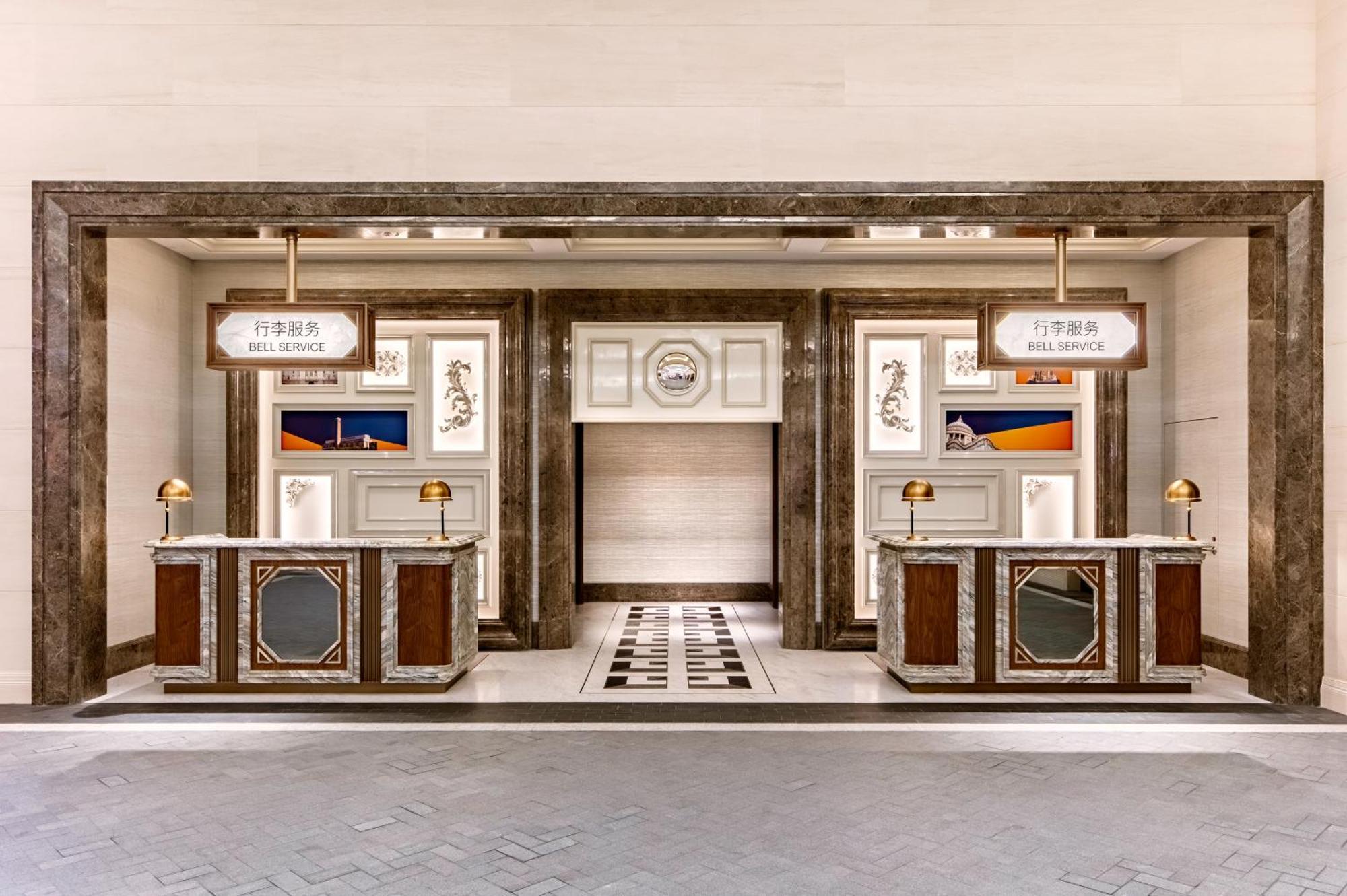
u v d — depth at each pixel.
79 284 6.02
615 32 6.09
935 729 5.36
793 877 3.36
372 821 3.90
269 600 6.26
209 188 6.02
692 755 4.84
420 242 7.75
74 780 4.43
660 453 10.78
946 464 8.23
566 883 3.31
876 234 6.30
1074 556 6.30
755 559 10.74
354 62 6.08
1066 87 6.05
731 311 8.03
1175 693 6.31
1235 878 3.35
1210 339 7.34
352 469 8.23
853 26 6.08
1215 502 7.29
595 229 6.18
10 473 6.03
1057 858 3.52
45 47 6.09
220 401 8.11
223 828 3.82
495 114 6.08
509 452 7.96
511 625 7.93
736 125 6.07
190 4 6.07
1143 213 6.01
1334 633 5.85
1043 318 6.15
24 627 6.02
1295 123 6.03
